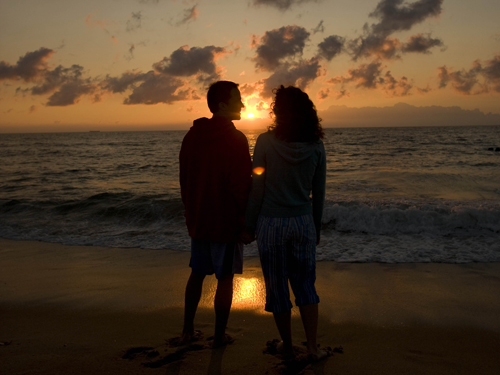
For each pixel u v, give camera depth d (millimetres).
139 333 2373
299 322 2545
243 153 1951
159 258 4438
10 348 2146
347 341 2262
